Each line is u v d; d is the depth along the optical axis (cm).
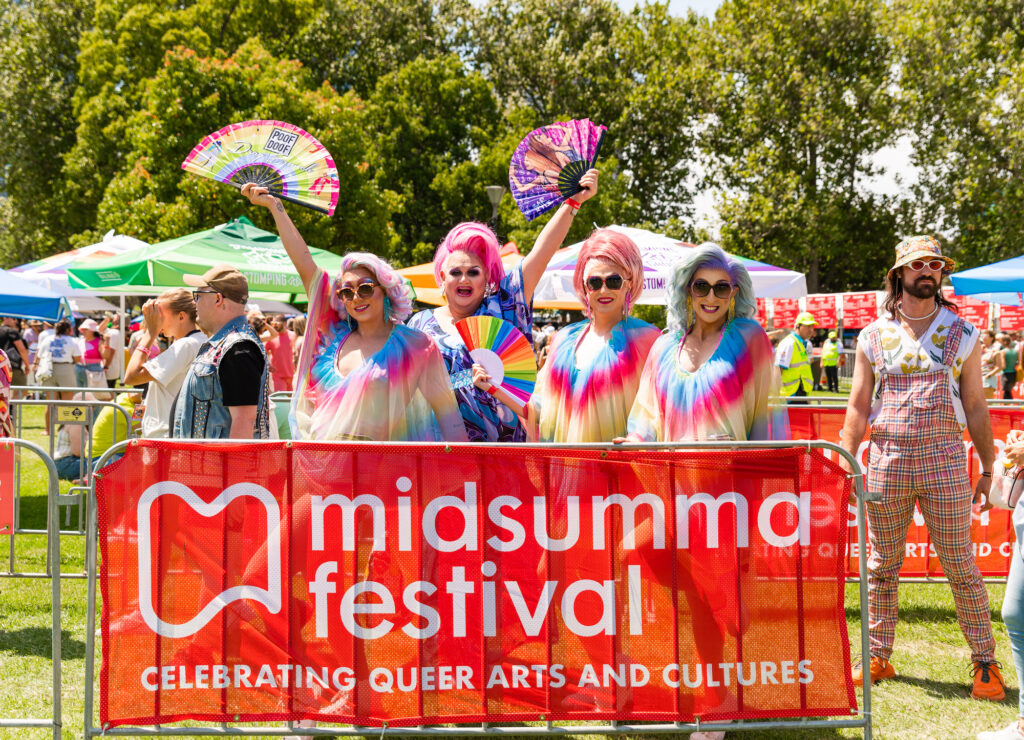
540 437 354
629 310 357
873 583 390
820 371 2433
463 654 275
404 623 275
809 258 3231
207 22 2983
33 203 3195
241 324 390
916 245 367
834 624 280
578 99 3716
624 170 3850
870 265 3628
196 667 272
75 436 806
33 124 3169
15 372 1410
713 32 3281
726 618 278
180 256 791
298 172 361
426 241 3569
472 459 275
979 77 2884
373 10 3672
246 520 274
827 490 281
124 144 2681
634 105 3556
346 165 2512
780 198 3062
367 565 274
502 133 3547
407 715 273
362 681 273
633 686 276
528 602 276
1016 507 315
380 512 275
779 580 280
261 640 273
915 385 370
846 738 330
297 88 2492
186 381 382
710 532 278
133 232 2180
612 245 343
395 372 316
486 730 272
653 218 3972
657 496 278
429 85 3488
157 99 2278
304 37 3312
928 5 2925
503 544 276
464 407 349
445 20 3938
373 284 316
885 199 3359
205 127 2289
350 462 274
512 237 3189
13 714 337
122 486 271
